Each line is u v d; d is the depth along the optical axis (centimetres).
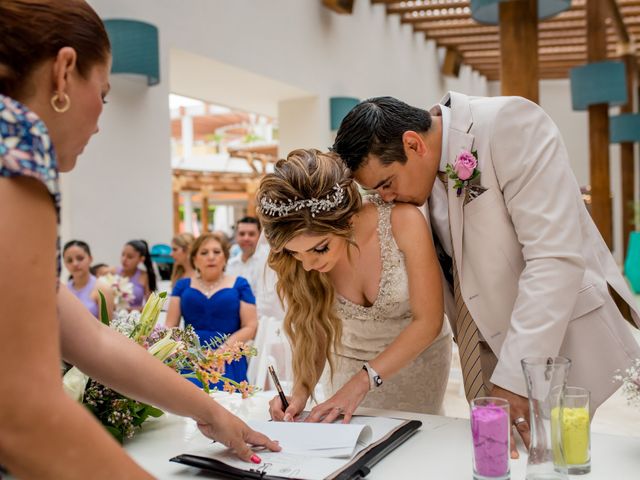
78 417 75
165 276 563
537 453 116
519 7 545
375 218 190
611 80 809
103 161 513
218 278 404
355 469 125
